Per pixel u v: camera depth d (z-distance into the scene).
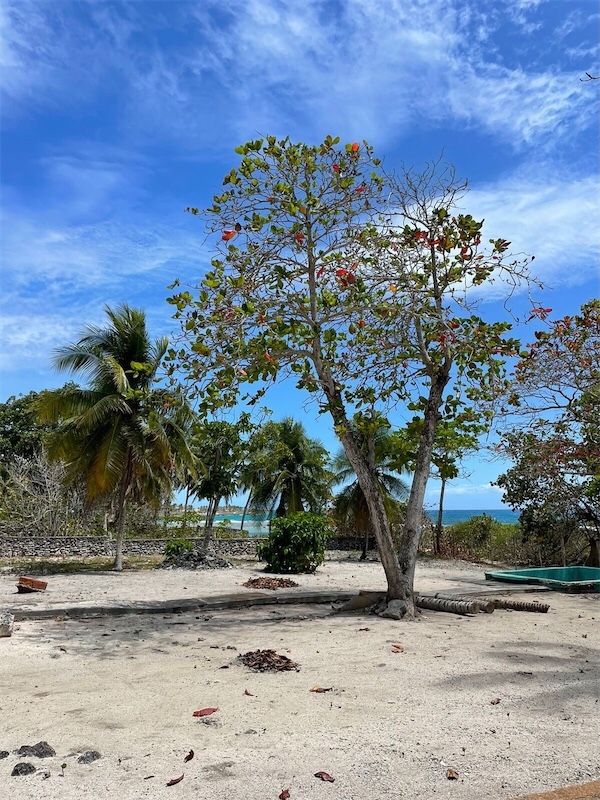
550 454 14.48
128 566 22.33
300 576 19.50
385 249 10.93
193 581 17.19
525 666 7.16
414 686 6.20
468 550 28.75
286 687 6.10
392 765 4.13
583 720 5.13
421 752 4.36
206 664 7.12
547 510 22.00
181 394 10.61
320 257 11.03
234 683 6.23
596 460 13.67
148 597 13.20
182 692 5.86
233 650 7.95
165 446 20.50
